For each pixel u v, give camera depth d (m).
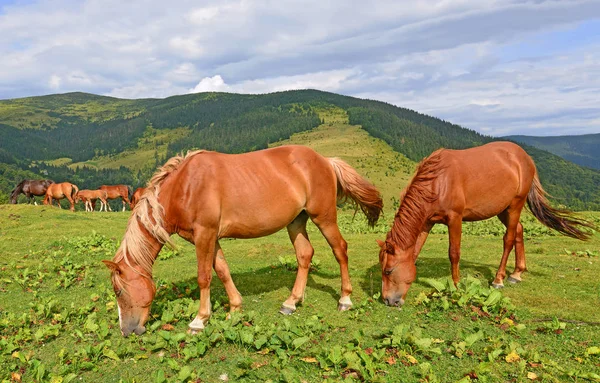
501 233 12.09
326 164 5.79
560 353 4.31
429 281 5.84
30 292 7.28
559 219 6.82
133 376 4.19
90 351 4.52
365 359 4.07
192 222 5.01
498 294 5.45
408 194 5.71
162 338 4.74
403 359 4.25
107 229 14.56
